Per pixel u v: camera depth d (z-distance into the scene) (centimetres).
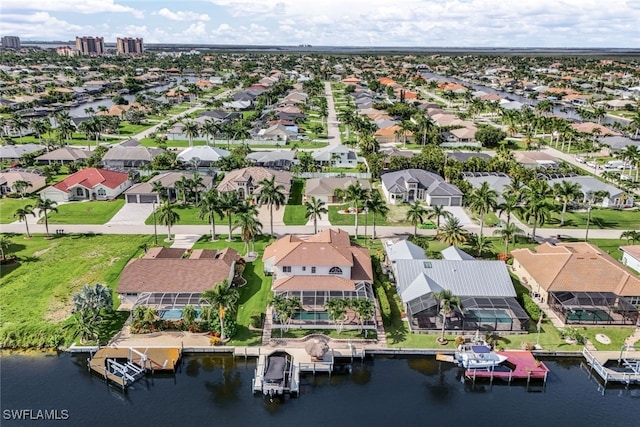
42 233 10838
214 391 6462
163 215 10188
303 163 15575
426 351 7050
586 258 8388
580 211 12519
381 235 10906
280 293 7838
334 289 7912
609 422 6041
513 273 9275
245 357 6969
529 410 6212
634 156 14850
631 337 7375
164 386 6544
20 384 6500
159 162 15462
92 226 11275
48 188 12900
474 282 8019
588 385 6669
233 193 10731
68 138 19662
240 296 8306
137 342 7169
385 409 6188
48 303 8056
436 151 15950
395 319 7788
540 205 10238
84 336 7144
